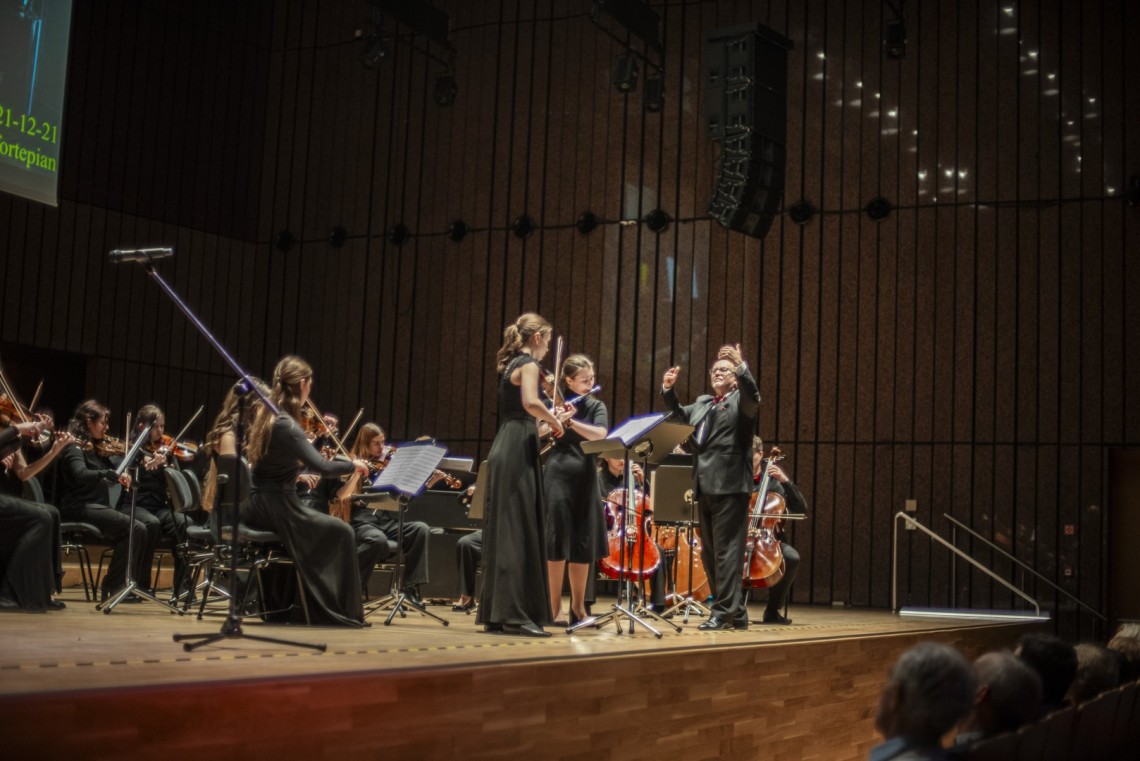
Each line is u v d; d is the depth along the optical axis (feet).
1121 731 10.89
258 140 42.06
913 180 35.96
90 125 37.52
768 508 21.81
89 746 8.36
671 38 38.32
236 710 9.30
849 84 36.76
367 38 36.88
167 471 21.75
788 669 16.84
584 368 18.33
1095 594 33.09
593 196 38.73
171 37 39.68
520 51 39.96
